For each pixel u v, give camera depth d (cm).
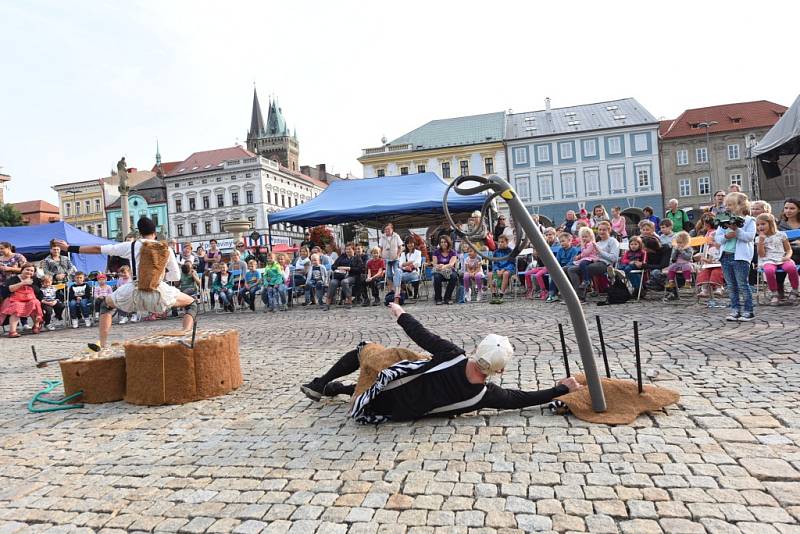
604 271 1003
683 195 5734
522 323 821
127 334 1049
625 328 704
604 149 5744
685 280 978
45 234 1862
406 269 1305
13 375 668
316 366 607
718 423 347
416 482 291
